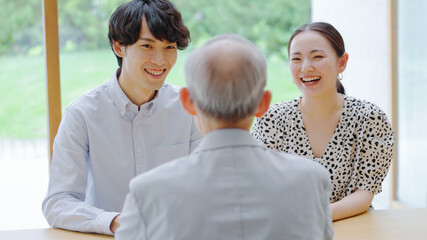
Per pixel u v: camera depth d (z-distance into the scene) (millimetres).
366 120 1771
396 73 3625
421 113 3396
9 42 6078
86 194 1764
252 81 973
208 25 9070
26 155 5559
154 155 1751
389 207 3713
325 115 1810
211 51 977
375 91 3934
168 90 1787
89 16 3748
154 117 1740
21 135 6660
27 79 6590
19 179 4406
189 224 925
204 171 962
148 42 1568
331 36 1739
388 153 1763
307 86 1745
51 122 2398
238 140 995
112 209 1716
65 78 5609
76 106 1672
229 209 937
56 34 2389
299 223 957
